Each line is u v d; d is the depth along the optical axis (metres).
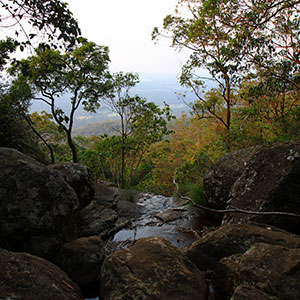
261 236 3.46
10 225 3.61
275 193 4.21
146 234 5.66
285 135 7.36
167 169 16.22
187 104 10.20
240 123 8.96
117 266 3.03
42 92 8.76
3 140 8.02
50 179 3.93
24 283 2.42
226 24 6.54
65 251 3.57
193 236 5.41
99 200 6.71
